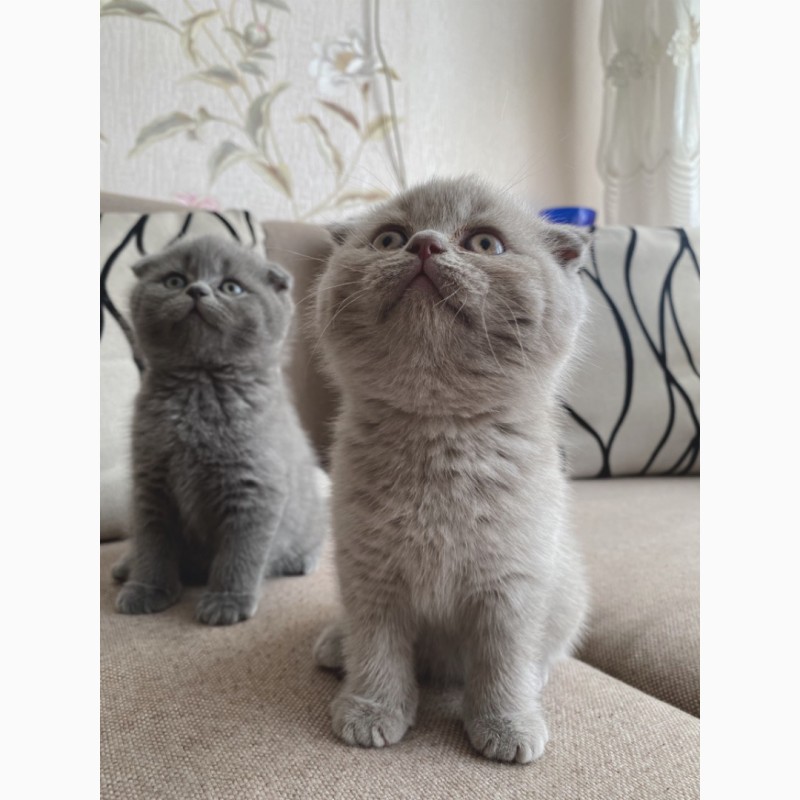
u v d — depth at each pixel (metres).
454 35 0.76
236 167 0.69
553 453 0.32
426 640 0.33
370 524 0.30
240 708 0.30
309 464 0.48
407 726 0.29
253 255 0.46
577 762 0.27
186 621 0.38
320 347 0.33
